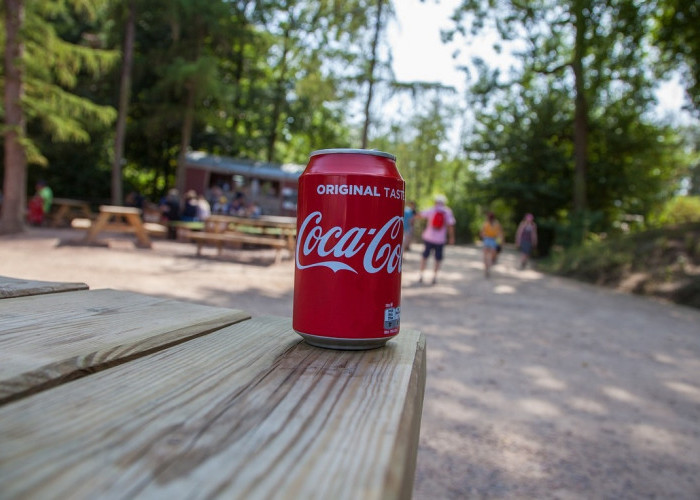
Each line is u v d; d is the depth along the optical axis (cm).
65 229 1809
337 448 53
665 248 1537
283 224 1367
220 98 2317
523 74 2239
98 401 63
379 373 85
